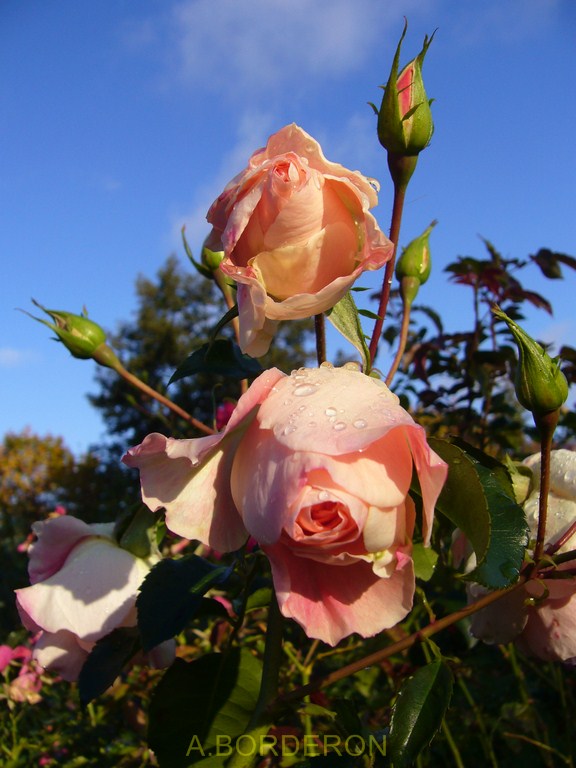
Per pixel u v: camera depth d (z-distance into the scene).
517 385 0.20
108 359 0.30
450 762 0.42
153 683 0.50
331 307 0.21
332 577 0.17
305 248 0.19
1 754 0.57
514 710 0.41
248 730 0.21
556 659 0.23
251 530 0.17
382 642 0.38
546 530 0.23
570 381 0.51
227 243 0.18
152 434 0.17
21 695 0.59
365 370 0.22
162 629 0.23
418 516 0.21
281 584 0.17
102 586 0.26
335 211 0.19
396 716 0.19
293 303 0.18
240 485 0.18
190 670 0.25
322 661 0.44
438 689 0.19
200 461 0.17
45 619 0.25
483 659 0.43
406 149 0.24
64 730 0.55
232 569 0.25
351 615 0.17
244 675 0.25
